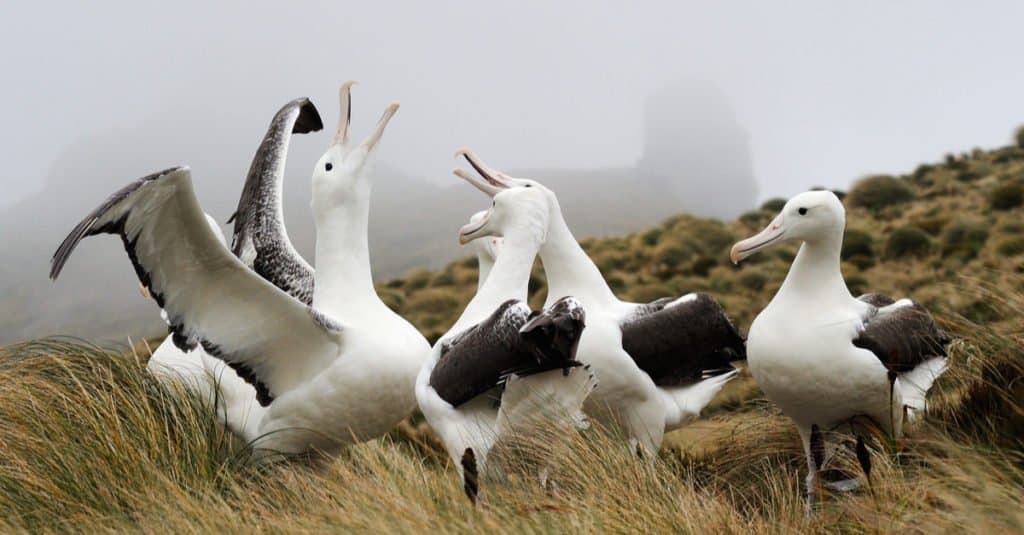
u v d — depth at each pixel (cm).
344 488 780
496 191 1002
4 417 870
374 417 892
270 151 1109
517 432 765
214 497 789
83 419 853
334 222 912
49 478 806
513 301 763
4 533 750
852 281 3225
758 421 1007
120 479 809
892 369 785
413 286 4906
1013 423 811
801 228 828
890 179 5050
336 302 901
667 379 928
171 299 865
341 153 923
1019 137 5847
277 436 896
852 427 840
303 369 889
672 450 1050
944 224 3928
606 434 827
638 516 680
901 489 712
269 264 1046
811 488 814
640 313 928
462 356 767
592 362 880
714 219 5116
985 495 623
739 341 953
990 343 900
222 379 932
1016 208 3856
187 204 789
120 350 1002
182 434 862
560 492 750
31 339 970
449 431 776
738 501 888
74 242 767
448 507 701
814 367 812
